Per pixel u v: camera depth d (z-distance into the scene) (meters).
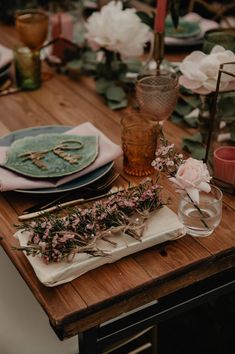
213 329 1.70
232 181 1.03
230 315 1.74
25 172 1.02
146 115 1.08
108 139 1.12
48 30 1.66
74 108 1.38
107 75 1.43
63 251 0.82
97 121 1.32
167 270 0.85
